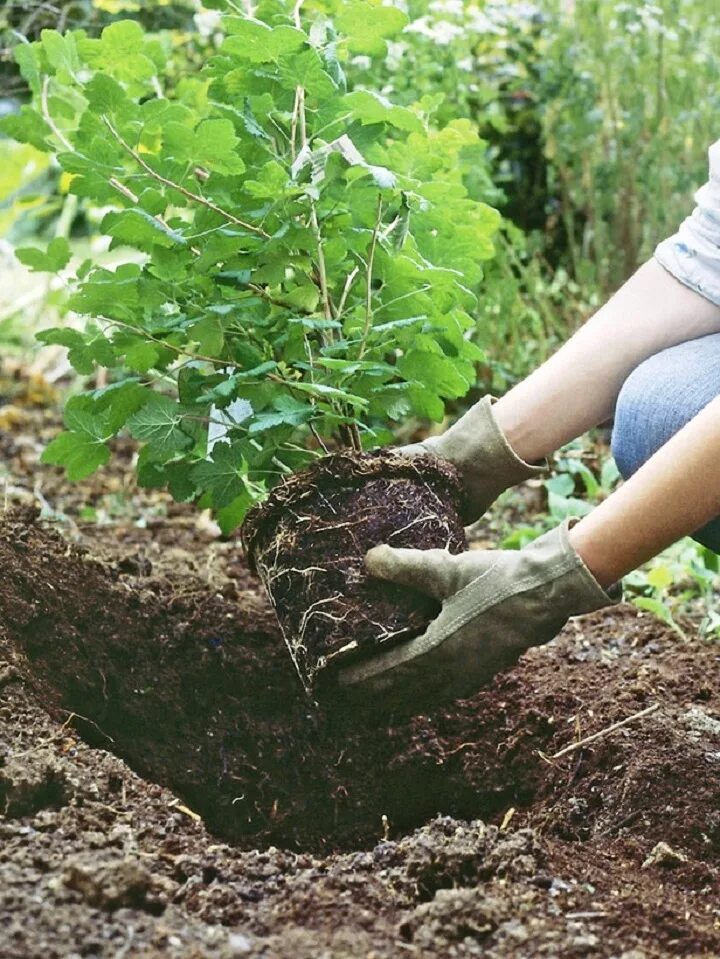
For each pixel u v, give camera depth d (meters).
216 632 2.15
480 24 3.16
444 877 1.47
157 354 1.99
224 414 1.94
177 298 1.91
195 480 1.97
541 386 1.88
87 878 1.35
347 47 1.97
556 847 1.61
